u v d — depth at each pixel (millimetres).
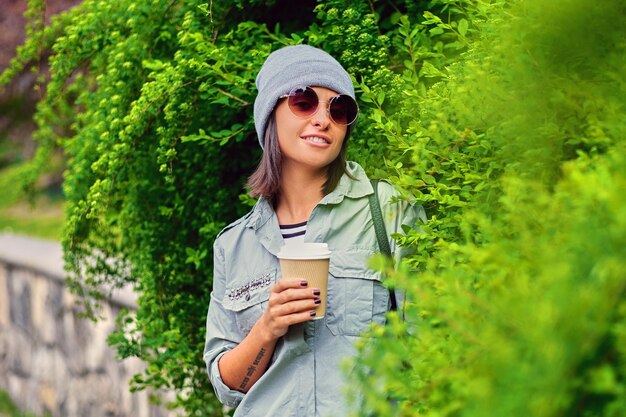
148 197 3104
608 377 1049
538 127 1806
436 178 2248
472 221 1751
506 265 1344
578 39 1827
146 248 3100
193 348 3086
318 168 2152
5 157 10586
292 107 2100
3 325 7637
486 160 1957
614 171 1324
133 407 5227
